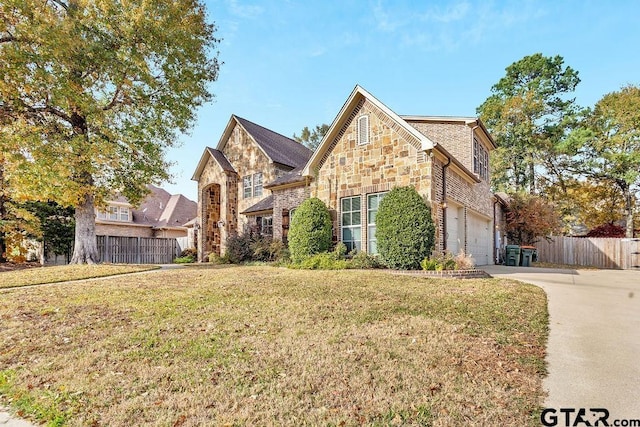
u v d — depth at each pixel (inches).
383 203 472.7
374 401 122.4
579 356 166.7
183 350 174.6
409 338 187.6
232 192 962.7
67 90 506.6
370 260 474.0
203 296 298.5
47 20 469.4
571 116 1107.3
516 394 128.0
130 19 552.4
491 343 180.9
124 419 115.1
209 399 126.3
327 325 212.1
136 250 968.3
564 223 1132.5
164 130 665.6
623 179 967.6
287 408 119.1
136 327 215.2
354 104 544.7
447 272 406.6
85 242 625.6
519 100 1134.4
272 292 308.3
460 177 575.5
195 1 637.3
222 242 933.8
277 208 713.6
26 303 285.7
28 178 512.4
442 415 113.3
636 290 360.8
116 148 586.9
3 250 767.1
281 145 1032.2
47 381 145.9
